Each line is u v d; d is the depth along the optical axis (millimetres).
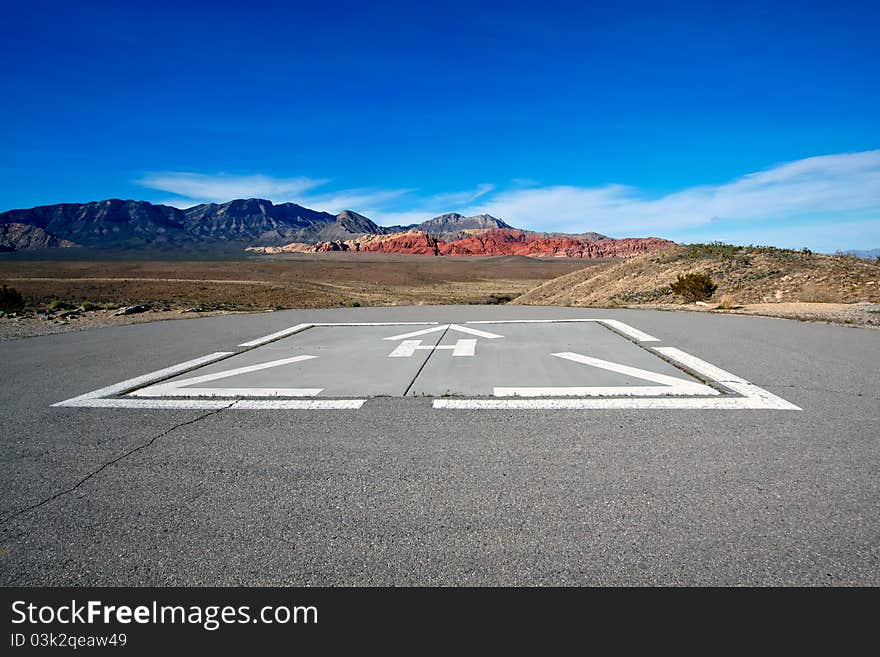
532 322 9953
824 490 2627
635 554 2139
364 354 6836
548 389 4762
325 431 3758
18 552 2287
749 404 4141
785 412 3918
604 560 2109
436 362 6168
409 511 2537
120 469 3148
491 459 3146
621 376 5207
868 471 2834
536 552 2174
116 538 2373
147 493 2814
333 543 2283
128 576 2119
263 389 5043
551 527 2350
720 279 24297
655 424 3713
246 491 2807
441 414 4090
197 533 2395
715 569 2039
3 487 2926
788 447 3209
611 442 3373
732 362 5750
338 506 2609
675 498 2584
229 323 11125
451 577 2049
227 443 3562
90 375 5879
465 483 2824
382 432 3701
